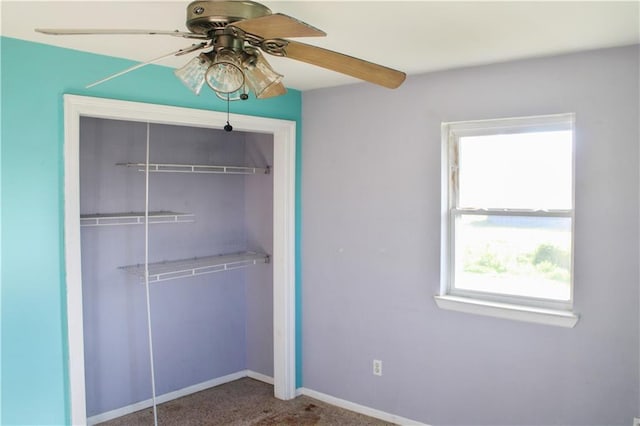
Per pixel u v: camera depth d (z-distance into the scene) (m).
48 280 2.43
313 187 3.63
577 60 2.56
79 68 2.51
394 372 3.32
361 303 3.44
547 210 2.77
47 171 2.41
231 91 1.61
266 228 4.06
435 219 3.09
